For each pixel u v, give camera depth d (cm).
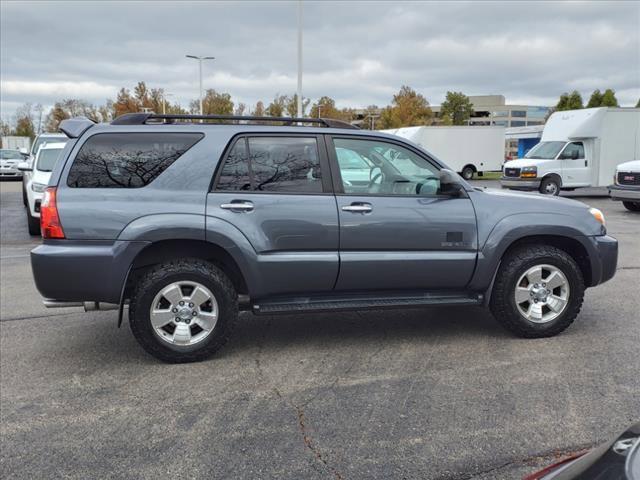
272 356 476
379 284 477
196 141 456
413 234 472
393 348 491
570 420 353
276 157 466
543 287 501
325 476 299
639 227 1265
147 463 315
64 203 434
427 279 482
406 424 353
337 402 386
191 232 440
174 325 455
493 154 3266
